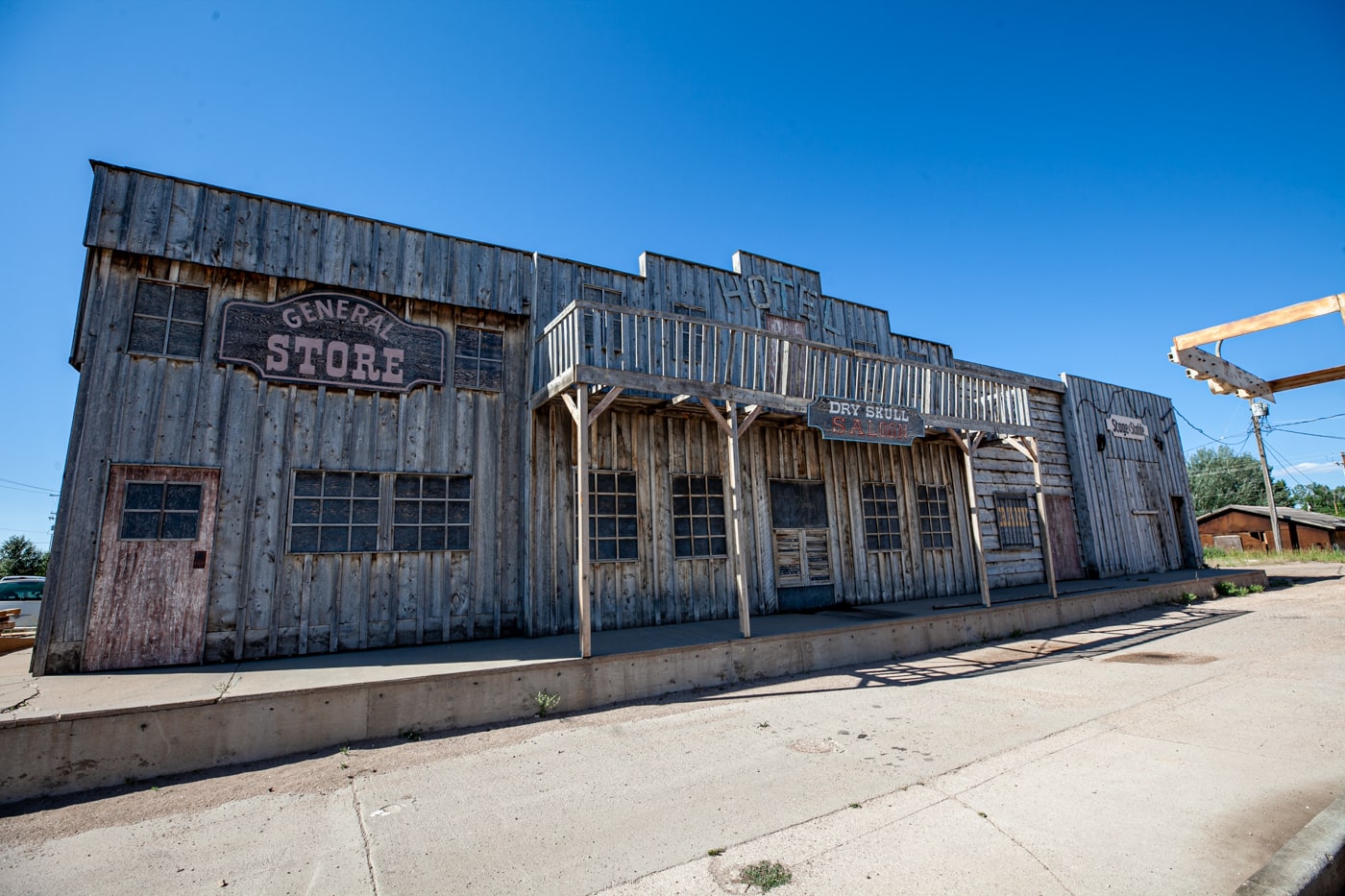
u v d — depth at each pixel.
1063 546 14.75
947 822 3.59
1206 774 4.14
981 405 11.30
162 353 7.35
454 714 5.97
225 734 5.14
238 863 3.46
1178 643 8.70
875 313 13.26
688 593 9.80
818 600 11.07
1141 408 17.50
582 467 7.11
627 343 10.02
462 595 8.41
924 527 12.74
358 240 8.52
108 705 4.95
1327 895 2.83
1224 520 37.97
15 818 4.21
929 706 6.12
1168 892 2.83
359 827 3.88
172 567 7.04
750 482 10.80
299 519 7.70
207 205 7.74
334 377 8.15
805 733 5.44
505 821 3.88
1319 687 6.09
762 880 3.05
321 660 6.96
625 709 6.51
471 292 9.12
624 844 3.52
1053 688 6.60
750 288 11.59
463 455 8.75
